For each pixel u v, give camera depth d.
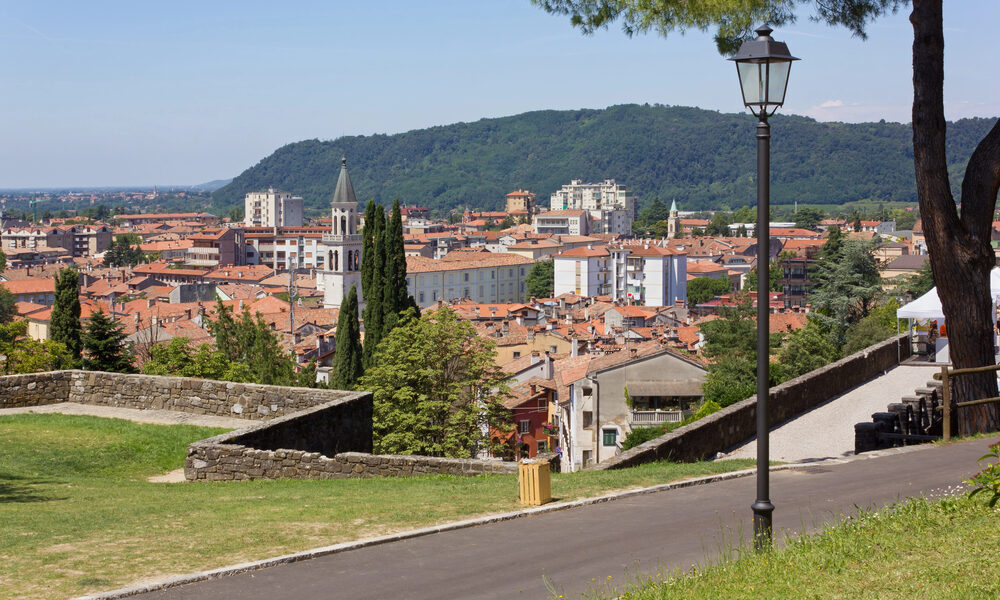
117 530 14.65
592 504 16.12
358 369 75.12
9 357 57.53
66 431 24.84
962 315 21.78
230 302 178.62
